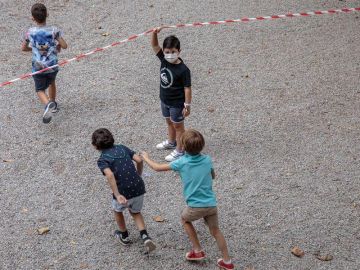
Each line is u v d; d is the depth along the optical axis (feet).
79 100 49.16
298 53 58.08
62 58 55.67
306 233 35.04
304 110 48.39
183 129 40.78
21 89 50.78
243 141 44.11
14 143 43.45
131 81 52.31
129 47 58.49
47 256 32.86
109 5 68.08
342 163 41.78
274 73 54.13
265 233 35.01
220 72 54.13
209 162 30.73
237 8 67.87
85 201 37.52
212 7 68.03
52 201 37.45
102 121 46.29
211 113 47.65
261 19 59.31
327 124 46.50
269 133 45.19
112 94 50.16
